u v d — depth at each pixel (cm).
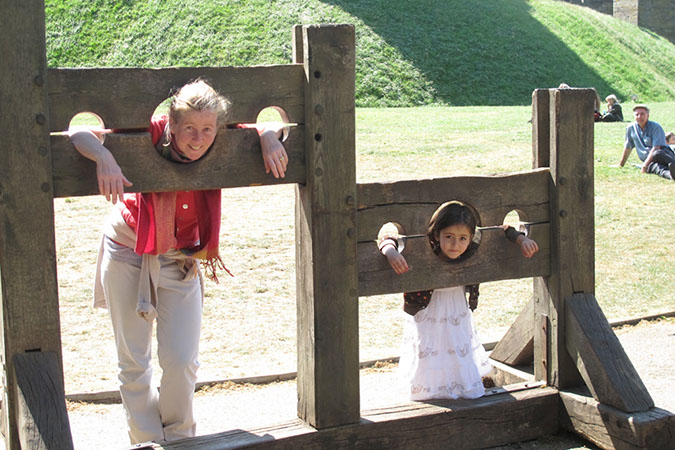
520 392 370
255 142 310
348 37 315
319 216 319
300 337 336
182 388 315
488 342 500
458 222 343
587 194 374
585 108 370
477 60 2673
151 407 322
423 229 347
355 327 330
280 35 2516
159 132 298
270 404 409
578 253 374
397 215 340
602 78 2922
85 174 287
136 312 303
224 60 2398
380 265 340
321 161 316
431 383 363
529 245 355
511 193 364
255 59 2402
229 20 2577
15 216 276
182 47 2461
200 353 491
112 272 309
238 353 492
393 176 1026
